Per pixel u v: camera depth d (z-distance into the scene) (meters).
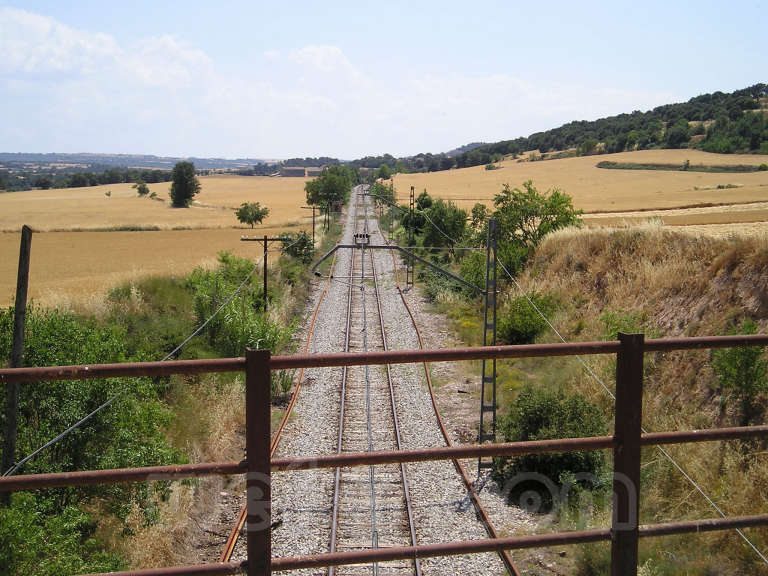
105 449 11.79
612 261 25.28
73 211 118.06
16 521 7.09
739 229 26.50
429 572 9.95
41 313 18.50
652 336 18.70
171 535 11.29
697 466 12.49
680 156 157.38
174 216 107.56
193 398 17.91
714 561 10.16
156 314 25.20
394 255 54.69
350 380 21.38
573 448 3.28
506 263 32.00
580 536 3.32
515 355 3.21
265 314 27.34
